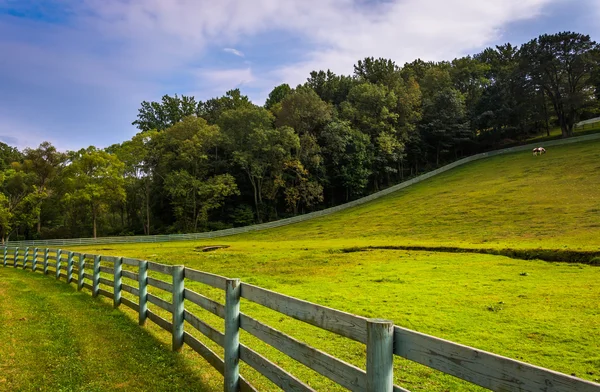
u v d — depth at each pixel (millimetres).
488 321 7617
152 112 69750
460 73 71875
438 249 18797
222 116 54031
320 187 51812
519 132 67375
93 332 6559
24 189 52219
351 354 5812
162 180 54125
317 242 26609
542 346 6191
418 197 42750
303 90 58750
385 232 29641
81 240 39750
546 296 9445
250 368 5070
